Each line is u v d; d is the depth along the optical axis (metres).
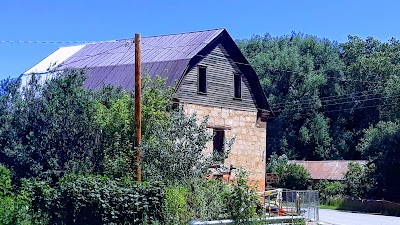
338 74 81.19
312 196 33.50
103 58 39.41
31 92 28.34
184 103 33.34
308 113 79.12
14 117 27.20
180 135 25.12
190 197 22.61
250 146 37.00
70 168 26.03
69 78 27.73
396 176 52.97
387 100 65.38
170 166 24.27
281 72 80.19
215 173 33.22
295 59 80.00
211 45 35.25
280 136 79.69
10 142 26.83
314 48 86.62
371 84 76.94
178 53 35.09
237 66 36.75
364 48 85.00
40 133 26.89
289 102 79.00
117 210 21.52
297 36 90.38
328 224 34.28
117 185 22.14
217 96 35.34
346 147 78.25
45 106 27.08
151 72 34.47
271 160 72.31
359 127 78.75
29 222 19.94
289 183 62.38
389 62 76.81
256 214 22.25
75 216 21.34
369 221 37.88
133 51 38.31
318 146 78.25
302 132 78.50
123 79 35.38
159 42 37.97
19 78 31.28
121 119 26.91
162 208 21.94
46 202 21.31
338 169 67.38
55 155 26.56
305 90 79.19
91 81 36.88
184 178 24.03
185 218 21.89
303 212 29.19
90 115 27.17
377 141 54.19
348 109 78.56
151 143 24.61
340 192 58.16
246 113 36.97
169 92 29.20
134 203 21.70
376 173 54.41
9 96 28.20
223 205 22.34
